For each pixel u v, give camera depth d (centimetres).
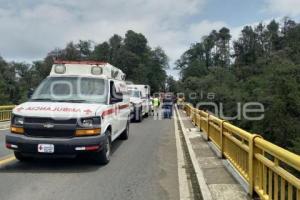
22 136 927
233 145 941
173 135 1816
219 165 1003
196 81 9100
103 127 989
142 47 14362
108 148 1056
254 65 11300
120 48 14000
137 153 1248
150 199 732
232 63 15762
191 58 16500
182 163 1089
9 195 735
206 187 776
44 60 12119
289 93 4644
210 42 16550
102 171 959
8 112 2502
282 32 15562
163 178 903
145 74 13625
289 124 4203
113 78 1316
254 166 699
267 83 5250
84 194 752
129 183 847
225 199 693
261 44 15425
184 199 735
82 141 926
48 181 847
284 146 4106
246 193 731
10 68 11644
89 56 13762
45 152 920
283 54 10606
